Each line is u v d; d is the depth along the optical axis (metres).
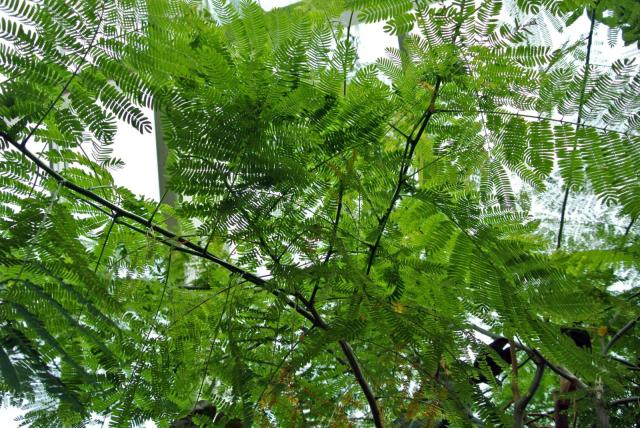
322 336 1.41
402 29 1.47
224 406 1.62
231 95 1.42
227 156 1.38
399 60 1.52
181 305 1.75
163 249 1.75
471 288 1.52
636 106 1.43
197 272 1.80
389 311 1.42
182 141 1.37
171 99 1.38
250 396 1.51
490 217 1.61
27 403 1.31
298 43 1.43
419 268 1.59
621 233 1.89
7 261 1.18
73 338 1.18
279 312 1.58
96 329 1.28
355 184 1.49
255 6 1.58
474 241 1.50
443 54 1.48
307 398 1.57
